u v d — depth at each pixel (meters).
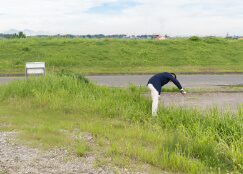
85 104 7.66
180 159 4.02
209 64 21.41
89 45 24.36
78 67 19.16
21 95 8.78
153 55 22.67
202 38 28.69
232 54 24.41
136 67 19.78
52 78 9.73
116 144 4.77
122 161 4.02
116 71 18.19
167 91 11.38
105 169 3.74
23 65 18.69
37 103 7.94
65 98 8.23
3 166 3.68
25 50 21.78
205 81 14.84
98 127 5.78
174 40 27.20
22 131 5.32
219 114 6.05
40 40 25.47
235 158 4.14
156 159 4.05
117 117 6.97
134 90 9.41
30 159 3.97
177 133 5.32
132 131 5.61
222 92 11.37
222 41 28.16
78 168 3.74
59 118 6.62
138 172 3.70
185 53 23.83
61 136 5.06
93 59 21.00
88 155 4.23
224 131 5.40
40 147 4.47
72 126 5.91
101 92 8.86
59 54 21.19
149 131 5.57
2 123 5.94
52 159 4.02
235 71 19.11
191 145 4.64
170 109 7.01
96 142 4.88
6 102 8.13
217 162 4.11
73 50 22.67
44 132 5.27
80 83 9.77
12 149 4.34
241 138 4.79
